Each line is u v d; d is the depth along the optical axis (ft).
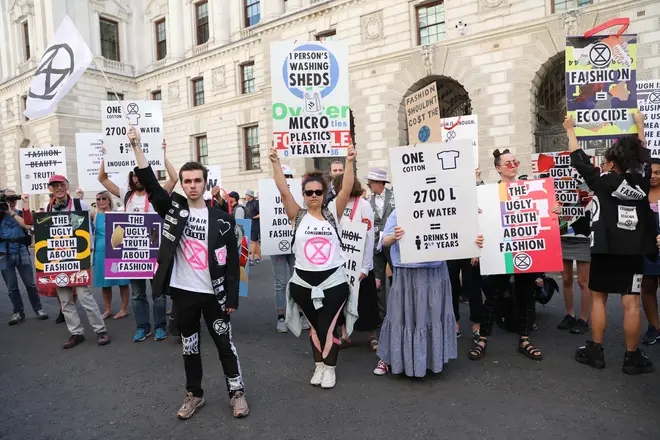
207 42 85.10
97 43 91.91
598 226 14.05
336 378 14.39
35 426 11.91
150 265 19.01
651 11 42.60
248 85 80.28
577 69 17.65
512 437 10.58
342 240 16.03
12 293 23.07
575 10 45.47
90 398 13.58
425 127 14.99
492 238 15.44
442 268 14.25
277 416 12.00
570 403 12.18
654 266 15.53
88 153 28.30
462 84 52.75
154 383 14.60
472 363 15.30
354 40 61.11
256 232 43.14
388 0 57.67
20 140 96.68
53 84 16.85
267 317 22.50
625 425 10.95
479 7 51.19
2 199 22.68
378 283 19.92
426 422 11.40
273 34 70.69
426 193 13.48
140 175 11.61
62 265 18.42
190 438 11.03
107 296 23.44
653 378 13.64
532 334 18.10
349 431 11.09
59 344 19.19
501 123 50.31
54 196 20.45
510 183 15.53
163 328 19.36
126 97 95.61
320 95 15.31
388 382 14.01
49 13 87.97
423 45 54.65
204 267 11.77
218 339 12.03
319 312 13.48
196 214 11.89
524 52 48.62
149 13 96.63
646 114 20.29
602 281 14.16
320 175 13.56
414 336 13.79
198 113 86.02
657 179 14.90
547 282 20.26
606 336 17.54
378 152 59.31
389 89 57.98
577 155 14.69
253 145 80.23
